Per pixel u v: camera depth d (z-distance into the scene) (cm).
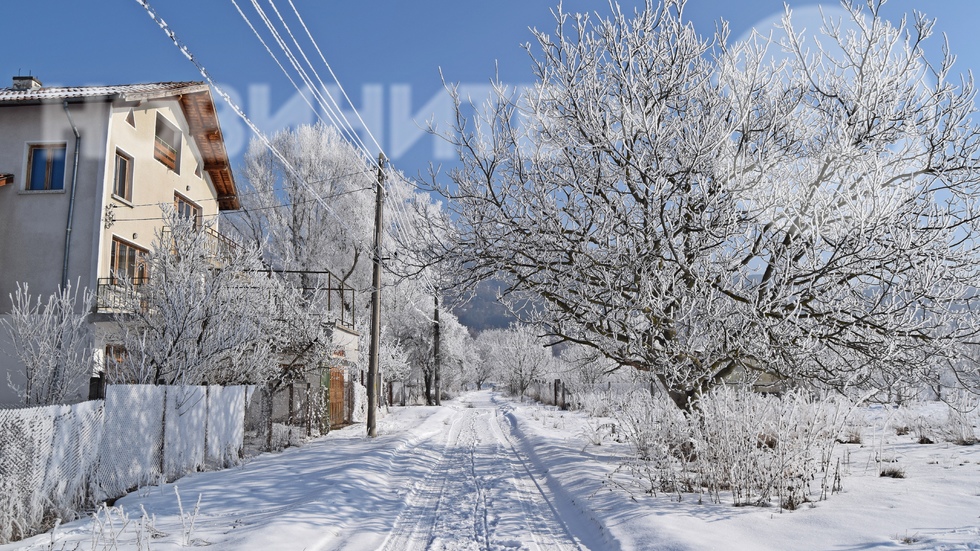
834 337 1025
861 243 913
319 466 1230
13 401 1614
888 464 1030
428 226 1237
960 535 580
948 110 988
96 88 2003
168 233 1522
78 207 1752
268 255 3073
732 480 816
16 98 1755
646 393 1121
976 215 985
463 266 1231
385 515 841
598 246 1123
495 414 3206
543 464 1277
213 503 900
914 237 955
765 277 1061
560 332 1277
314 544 673
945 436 1332
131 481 976
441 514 855
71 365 1262
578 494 916
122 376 1282
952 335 966
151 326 1372
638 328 1130
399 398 4288
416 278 1324
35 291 1716
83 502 843
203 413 1245
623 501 825
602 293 1121
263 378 1592
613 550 639
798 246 998
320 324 1816
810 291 974
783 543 605
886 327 961
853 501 766
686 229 1023
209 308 1372
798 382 998
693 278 1041
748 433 820
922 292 928
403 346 4731
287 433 1705
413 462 1372
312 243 3158
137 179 1936
